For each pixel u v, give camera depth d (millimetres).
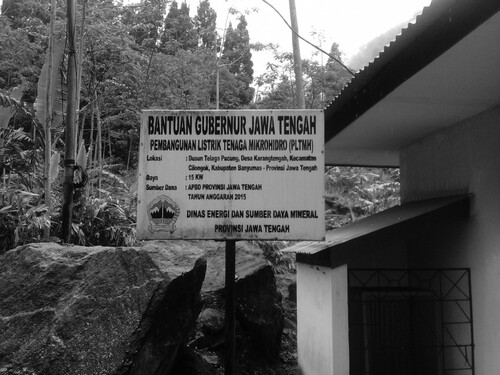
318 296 5707
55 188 8531
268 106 16781
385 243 5094
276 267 11422
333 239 5590
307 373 6254
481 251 4941
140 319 3699
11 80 14180
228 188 3604
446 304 5562
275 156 3619
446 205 5137
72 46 6039
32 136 9320
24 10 14445
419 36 3529
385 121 5523
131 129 17484
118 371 3523
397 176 16859
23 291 3914
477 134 5125
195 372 4758
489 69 3902
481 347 4902
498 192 4707
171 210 3580
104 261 4000
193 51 16969
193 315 4379
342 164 8609
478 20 3020
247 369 6785
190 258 4211
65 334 3637
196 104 15398
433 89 4363
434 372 5441
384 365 5395
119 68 12492
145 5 13836
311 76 15062
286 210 3582
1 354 3598
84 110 12211
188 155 3623
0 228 6402
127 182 15281
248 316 7133
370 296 5461
